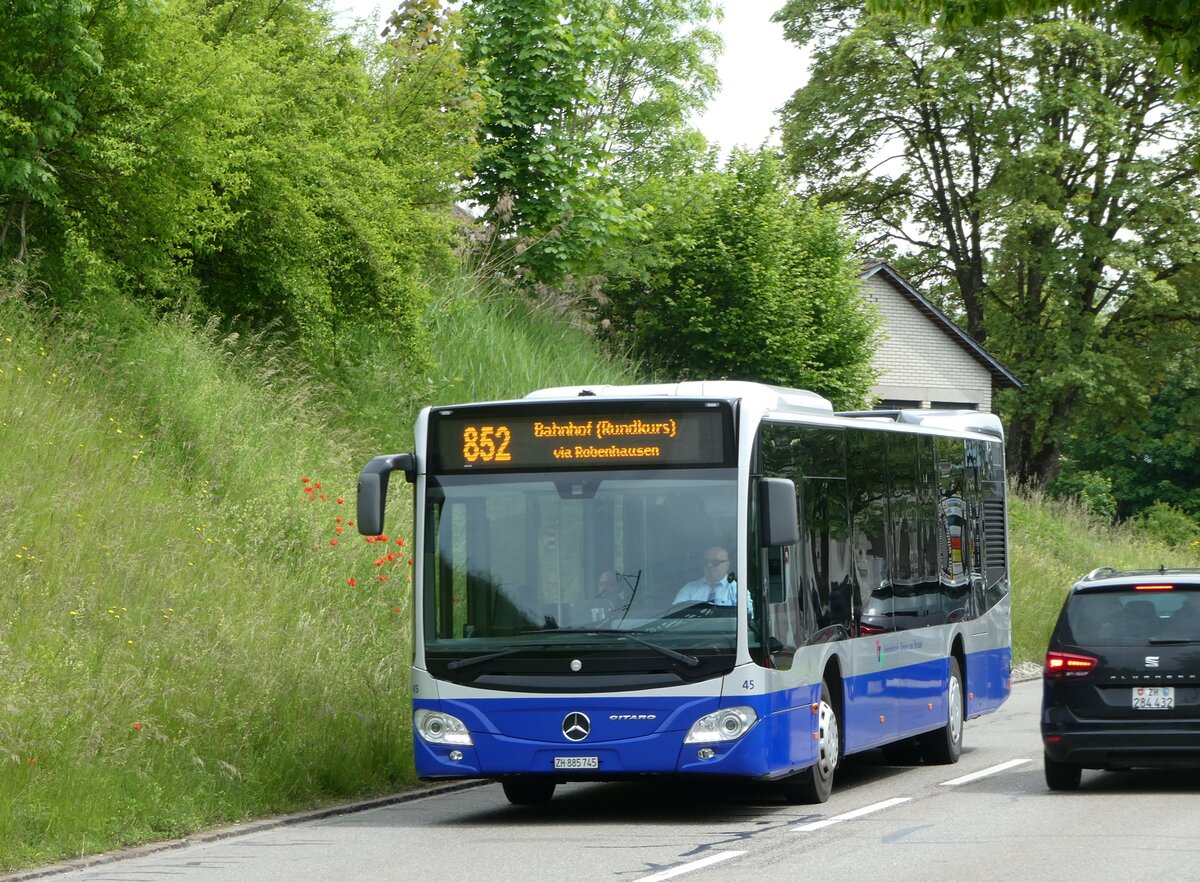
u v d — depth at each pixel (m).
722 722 11.29
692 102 43.12
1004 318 52.00
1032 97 49.00
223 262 20.83
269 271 20.55
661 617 11.44
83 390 17.22
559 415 11.88
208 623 13.78
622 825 11.49
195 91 17.53
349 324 21.69
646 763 11.30
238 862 9.84
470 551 11.79
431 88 24.08
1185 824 11.27
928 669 15.46
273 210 20.11
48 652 12.07
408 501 19.30
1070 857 9.70
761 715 11.36
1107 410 52.72
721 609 11.41
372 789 13.17
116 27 17.22
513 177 28.72
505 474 11.87
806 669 12.23
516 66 29.08
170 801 11.25
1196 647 12.95
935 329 49.88
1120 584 13.38
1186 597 13.17
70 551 14.06
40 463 15.38
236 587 15.09
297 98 21.00
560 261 28.95
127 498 15.70
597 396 12.27
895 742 15.29
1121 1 15.22
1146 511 71.06
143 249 18.75
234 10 20.58
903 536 15.00
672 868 9.34
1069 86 48.66
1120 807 12.28
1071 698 13.13
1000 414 52.06
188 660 12.83
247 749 12.40
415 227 22.47
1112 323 53.16
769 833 10.91
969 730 19.59
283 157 20.23
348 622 15.59
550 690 11.41
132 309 18.86
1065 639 13.28
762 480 11.35
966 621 16.92
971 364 51.00
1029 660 29.45
